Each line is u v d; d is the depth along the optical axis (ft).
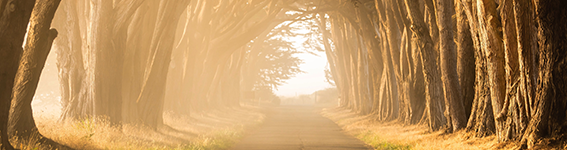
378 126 83.76
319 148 50.80
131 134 48.60
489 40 36.96
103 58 50.14
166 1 57.88
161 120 61.98
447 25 53.11
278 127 89.25
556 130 31.40
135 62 57.16
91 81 50.16
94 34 49.88
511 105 35.17
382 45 98.84
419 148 42.39
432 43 60.75
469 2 41.50
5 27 25.31
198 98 107.04
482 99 43.27
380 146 50.08
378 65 109.19
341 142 58.90
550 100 31.83
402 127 77.00
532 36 32.55
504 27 34.73
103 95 50.34
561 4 31.40
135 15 56.34
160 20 58.29
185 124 76.79
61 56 52.60
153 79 58.59
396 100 95.61
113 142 39.42
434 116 60.75
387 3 85.25
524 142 32.91
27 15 26.40
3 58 25.45
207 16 92.32
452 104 52.85
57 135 37.93
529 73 33.04
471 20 42.11
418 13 60.44
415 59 75.72
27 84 33.55
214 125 83.30
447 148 41.50
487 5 36.70
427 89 61.41
